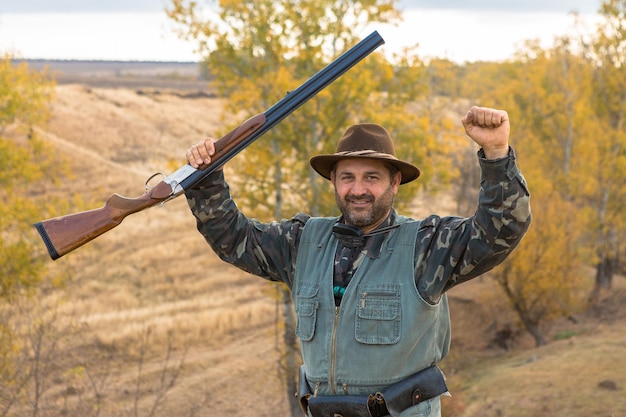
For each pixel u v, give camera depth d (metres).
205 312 27.77
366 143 2.74
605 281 30.61
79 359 20.45
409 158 16.94
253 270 2.95
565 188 29.52
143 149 56.50
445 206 39.50
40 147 20.30
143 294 30.28
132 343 23.78
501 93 33.75
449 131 18.48
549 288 23.42
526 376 18.75
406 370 2.63
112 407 18.67
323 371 2.69
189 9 17.03
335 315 2.69
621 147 29.91
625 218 29.62
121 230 36.41
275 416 19.81
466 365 21.83
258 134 2.81
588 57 31.38
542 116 32.66
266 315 27.69
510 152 2.45
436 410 2.71
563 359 19.80
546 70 32.84
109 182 45.22
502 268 23.09
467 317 25.44
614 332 23.36
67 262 28.70
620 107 30.25
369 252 2.71
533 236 23.22
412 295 2.61
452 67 38.06
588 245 29.61
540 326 25.28
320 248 2.82
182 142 61.09
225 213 2.87
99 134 56.38
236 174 16.97
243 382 21.81
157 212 39.75
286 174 17.17
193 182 2.80
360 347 2.62
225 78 17.58
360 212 2.71
